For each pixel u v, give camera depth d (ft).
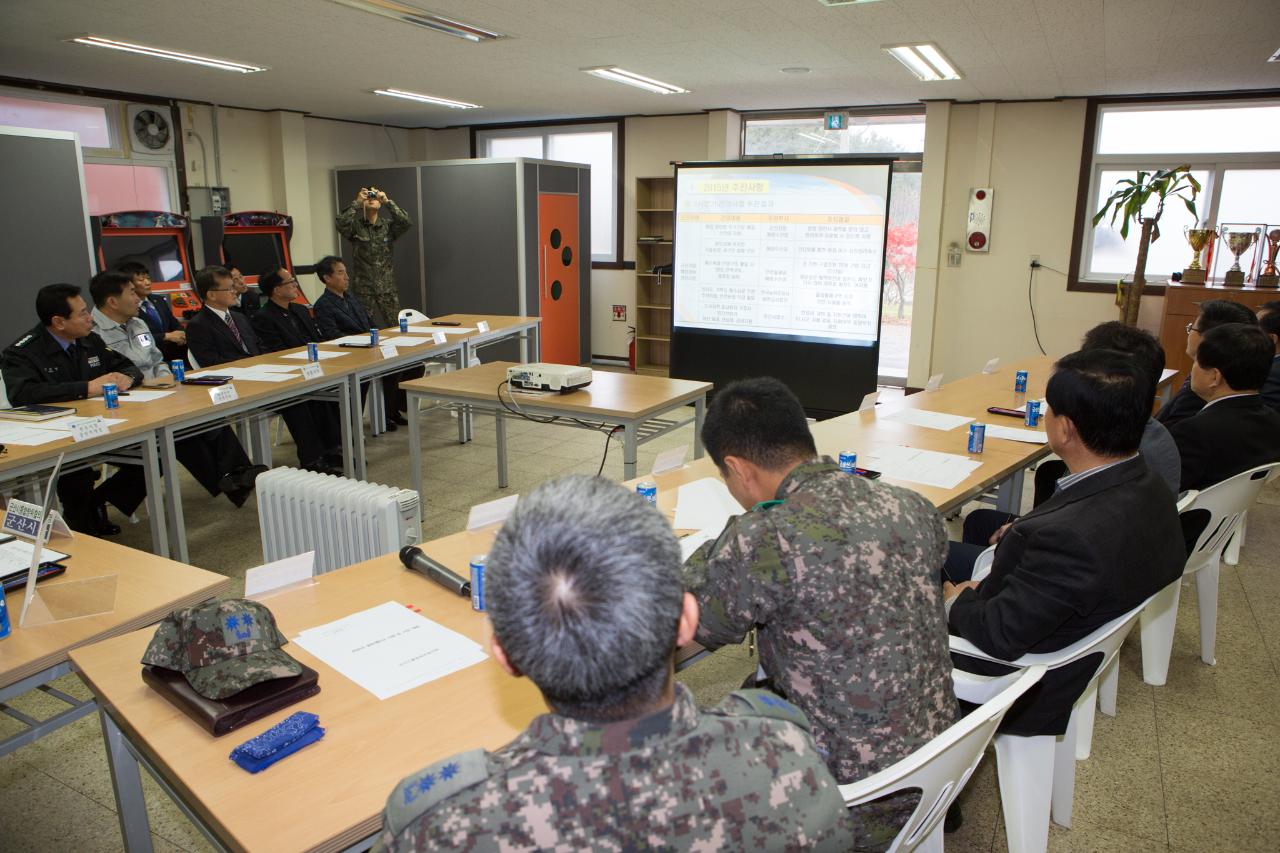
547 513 2.10
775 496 4.40
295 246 25.67
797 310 20.13
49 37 15.14
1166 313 18.83
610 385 12.63
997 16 13.20
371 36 15.11
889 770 3.34
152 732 3.88
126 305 13.53
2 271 15.74
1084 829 6.34
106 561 5.95
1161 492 5.26
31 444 8.77
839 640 3.73
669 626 2.03
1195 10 12.55
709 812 1.98
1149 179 20.63
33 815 6.48
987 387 12.81
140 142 21.70
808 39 15.08
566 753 2.01
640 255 26.58
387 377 18.45
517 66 17.84
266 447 14.60
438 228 25.61
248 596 5.34
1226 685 8.41
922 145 23.43
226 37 15.15
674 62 17.37
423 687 4.30
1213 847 6.15
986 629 5.19
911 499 4.13
